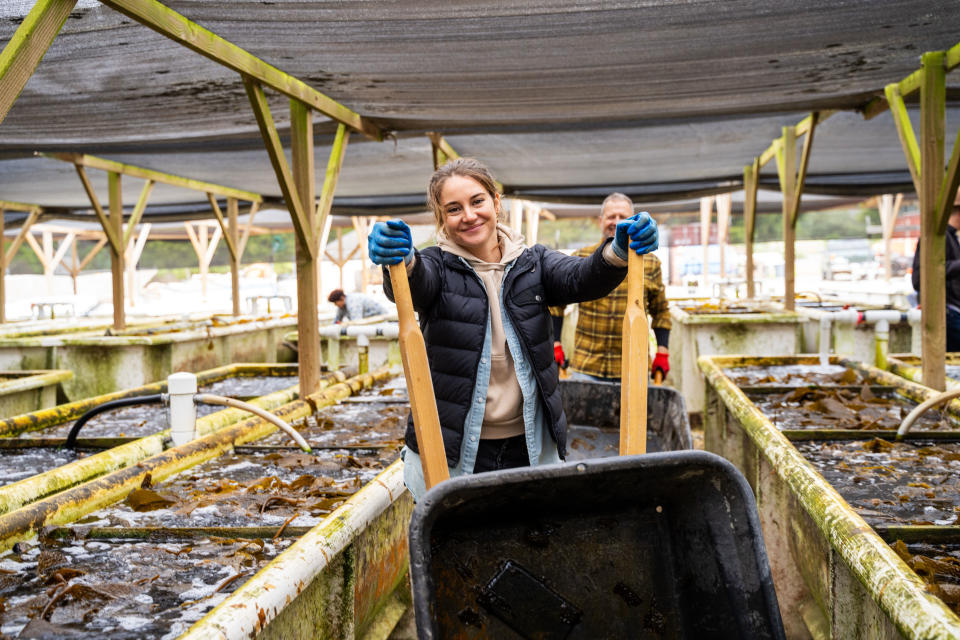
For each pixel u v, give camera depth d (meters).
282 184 4.03
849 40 3.39
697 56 3.55
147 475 2.74
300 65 3.67
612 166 8.22
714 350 6.95
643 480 1.64
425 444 1.78
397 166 7.78
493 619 1.66
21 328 9.40
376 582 2.52
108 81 3.78
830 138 6.97
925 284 3.87
